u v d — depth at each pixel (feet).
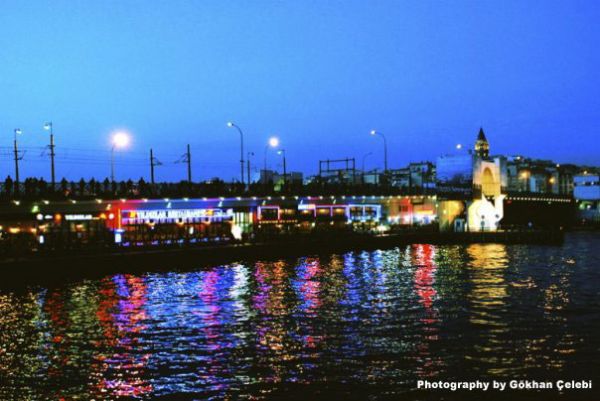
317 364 104.53
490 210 509.76
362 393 91.35
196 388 95.09
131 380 99.19
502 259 286.05
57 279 206.18
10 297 175.32
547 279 205.67
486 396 89.81
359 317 140.77
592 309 147.13
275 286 193.16
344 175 573.74
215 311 151.02
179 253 245.86
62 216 260.01
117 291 184.44
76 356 112.88
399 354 109.09
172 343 120.26
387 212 429.79
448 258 293.43
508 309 147.95
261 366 104.27
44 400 91.91
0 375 102.68
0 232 244.83
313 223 378.53
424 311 146.72
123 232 276.62
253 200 339.77
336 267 252.62
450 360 105.40
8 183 243.60
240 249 275.18
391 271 235.61
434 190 462.19
